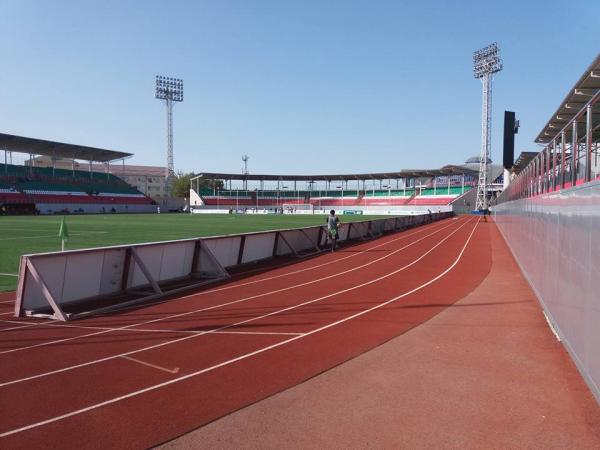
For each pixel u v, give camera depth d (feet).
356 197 343.67
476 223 164.25
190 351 20.83
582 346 17.29
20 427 13.70
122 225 131.95
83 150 265.13
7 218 171.94
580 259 17.81
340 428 13.53
